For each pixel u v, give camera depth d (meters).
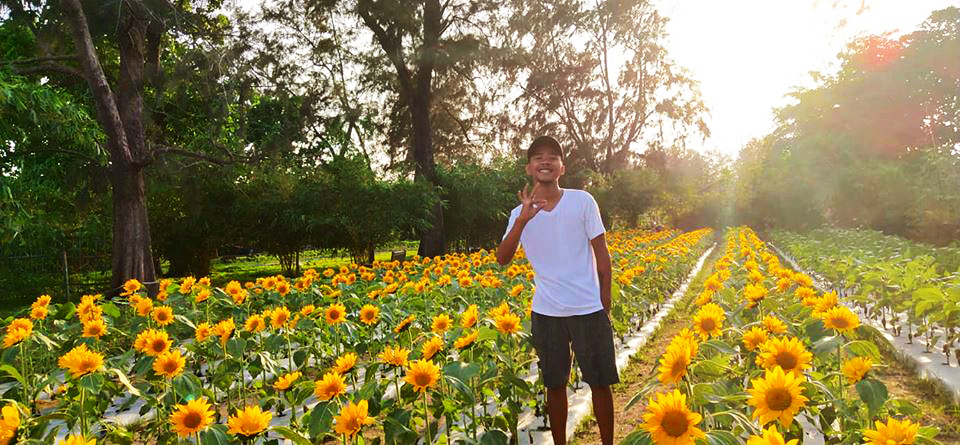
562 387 3.25
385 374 5.29
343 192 18.20
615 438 3.91
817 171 30.00
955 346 5.82
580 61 33.84
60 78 16.55
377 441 3.12
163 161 14.99
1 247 14.14
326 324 5.73
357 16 22.12
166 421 3.54
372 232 18.11
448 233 24.58
